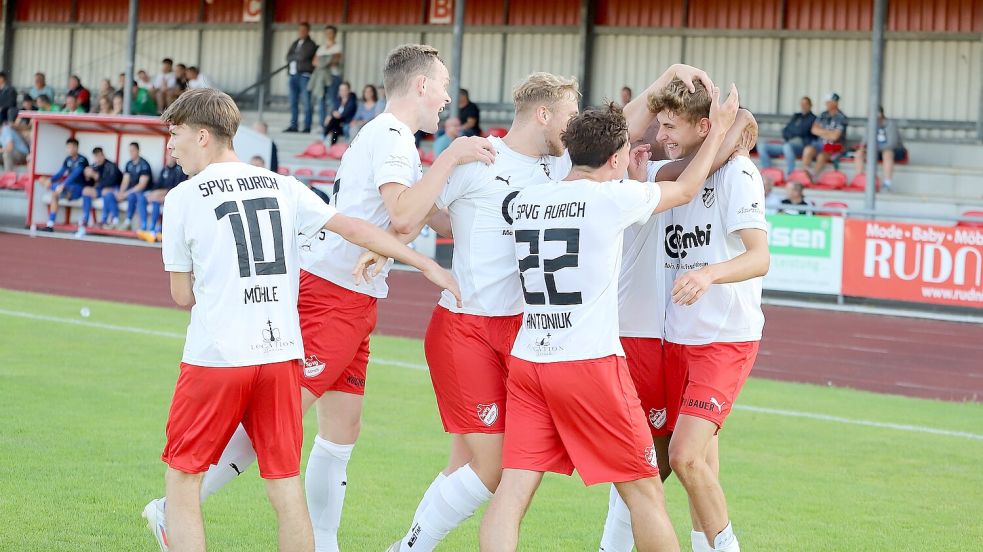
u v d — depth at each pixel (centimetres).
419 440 1202
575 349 704
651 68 4250
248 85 4934
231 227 694
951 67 3784
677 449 741
